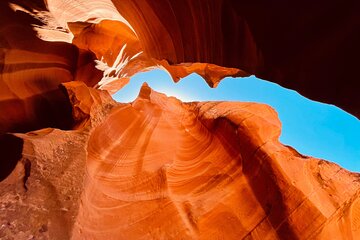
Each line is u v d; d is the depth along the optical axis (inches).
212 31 181.0
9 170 202.7
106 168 285.7
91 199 234.1
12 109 309.7
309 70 120.2
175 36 240.7
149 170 309.9
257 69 153.6
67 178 221.8
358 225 294.0
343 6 96.2
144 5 258.4
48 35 346.3
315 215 279.1
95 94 374.3
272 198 297.9
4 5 305.6
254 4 128.6
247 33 145.2
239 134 354.9
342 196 306.3
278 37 126.3
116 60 604.4
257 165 325.4
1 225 159.5
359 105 106.4
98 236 207.3
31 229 168.7
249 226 279.7
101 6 485.1
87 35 585.6
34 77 338.0
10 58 297.3
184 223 259.0
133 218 244.7
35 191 194.2
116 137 342.3
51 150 238.1
